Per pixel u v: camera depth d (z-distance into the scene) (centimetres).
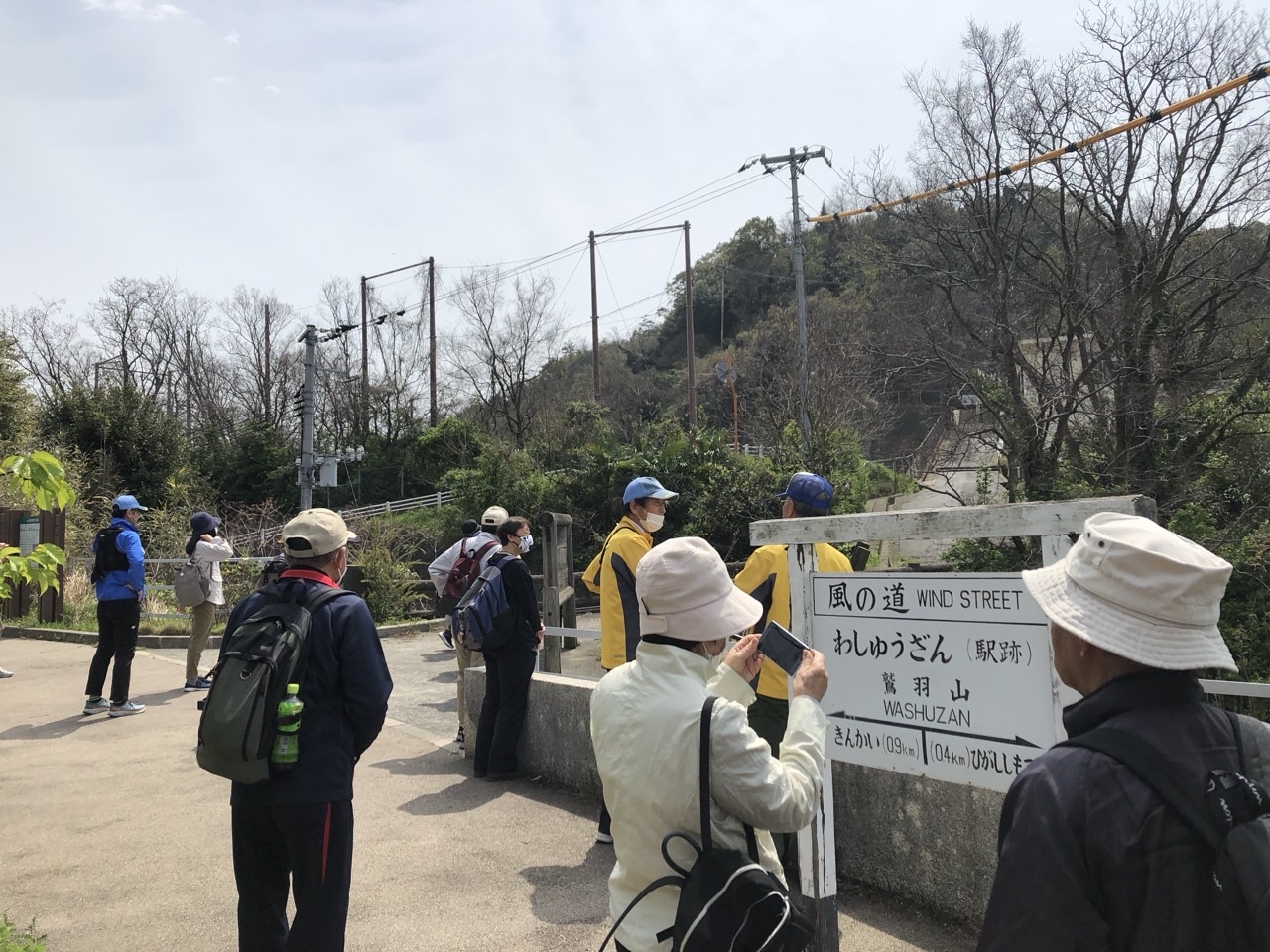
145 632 1256
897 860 375
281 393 5006
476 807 518
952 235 1342
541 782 560
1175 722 133
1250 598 927
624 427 3400
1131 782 127
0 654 1134
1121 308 1181
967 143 1307
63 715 782
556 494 2370
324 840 291
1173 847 122
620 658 459
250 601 310
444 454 4388
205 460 4112
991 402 1277
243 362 5141
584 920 377
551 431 3061
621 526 469
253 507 2630
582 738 533
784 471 1938
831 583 322
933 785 362
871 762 307
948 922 353
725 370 3484
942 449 1474
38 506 331
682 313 6550
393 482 4419
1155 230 1203
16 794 562
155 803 545
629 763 194
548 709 559
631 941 191
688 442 2250
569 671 916
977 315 1327
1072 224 1261
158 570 1736
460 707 645
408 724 750
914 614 296
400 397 4897
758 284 6284
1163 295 1176
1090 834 126
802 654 222
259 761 279
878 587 307
